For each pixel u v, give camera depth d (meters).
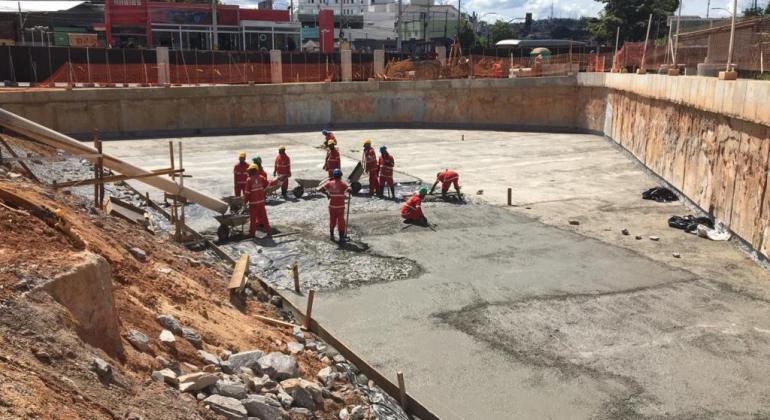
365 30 93.88
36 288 5.07
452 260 13.73
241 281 10.27
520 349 9.58
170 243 12.28
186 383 5.78
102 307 5.69
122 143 30.69
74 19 55.69
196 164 24.73
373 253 14.14
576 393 8.34
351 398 7.52
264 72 38.25
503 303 11.35
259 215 14.91
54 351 4.70
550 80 37.88
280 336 8.92
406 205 16.81
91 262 5.75
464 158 27.44
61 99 31.48
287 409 6.48
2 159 12.15
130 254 8.89
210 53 37.59
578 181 22.86
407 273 12.87
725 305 11.34
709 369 9.00
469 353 9.44
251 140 32.28
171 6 52.00
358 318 10.66
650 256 14.18
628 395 8.29
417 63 41.38
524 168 25.28
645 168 24.55
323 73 40.00
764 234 13.53
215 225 15.99
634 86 26.25
